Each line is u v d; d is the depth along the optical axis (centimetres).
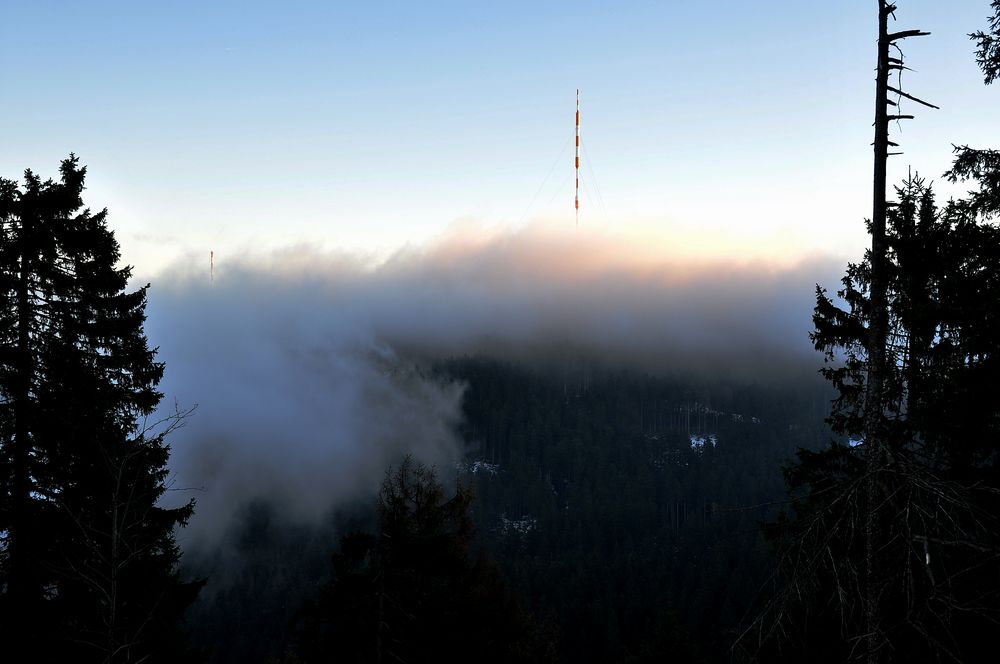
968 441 1107
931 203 1354
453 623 1555
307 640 1445
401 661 1400
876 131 788
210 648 1570
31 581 1378
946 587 654
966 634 750
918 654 756
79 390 1494
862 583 770
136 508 1356
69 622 1331
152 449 1450
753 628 746
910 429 1070
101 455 1366
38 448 1443
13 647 1303
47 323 1513
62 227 1512
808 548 746
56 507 1373
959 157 1257
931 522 693
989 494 787
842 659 905
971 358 1163
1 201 1461
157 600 1325
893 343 1065
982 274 1211
